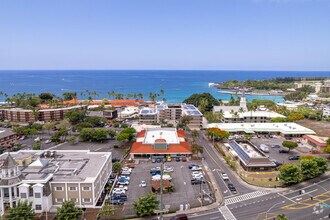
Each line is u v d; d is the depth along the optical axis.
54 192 85.50
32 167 95.25
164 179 104.62
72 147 153.25
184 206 86.38
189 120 196.25
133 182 107.25
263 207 86.69
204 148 154.25
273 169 119.88
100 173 94.44
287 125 189.38
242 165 125.06
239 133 183.75
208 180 108.81
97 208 85.75
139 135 161.25
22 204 74.56
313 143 155.12
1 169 81.50
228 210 85.12
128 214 83.19
